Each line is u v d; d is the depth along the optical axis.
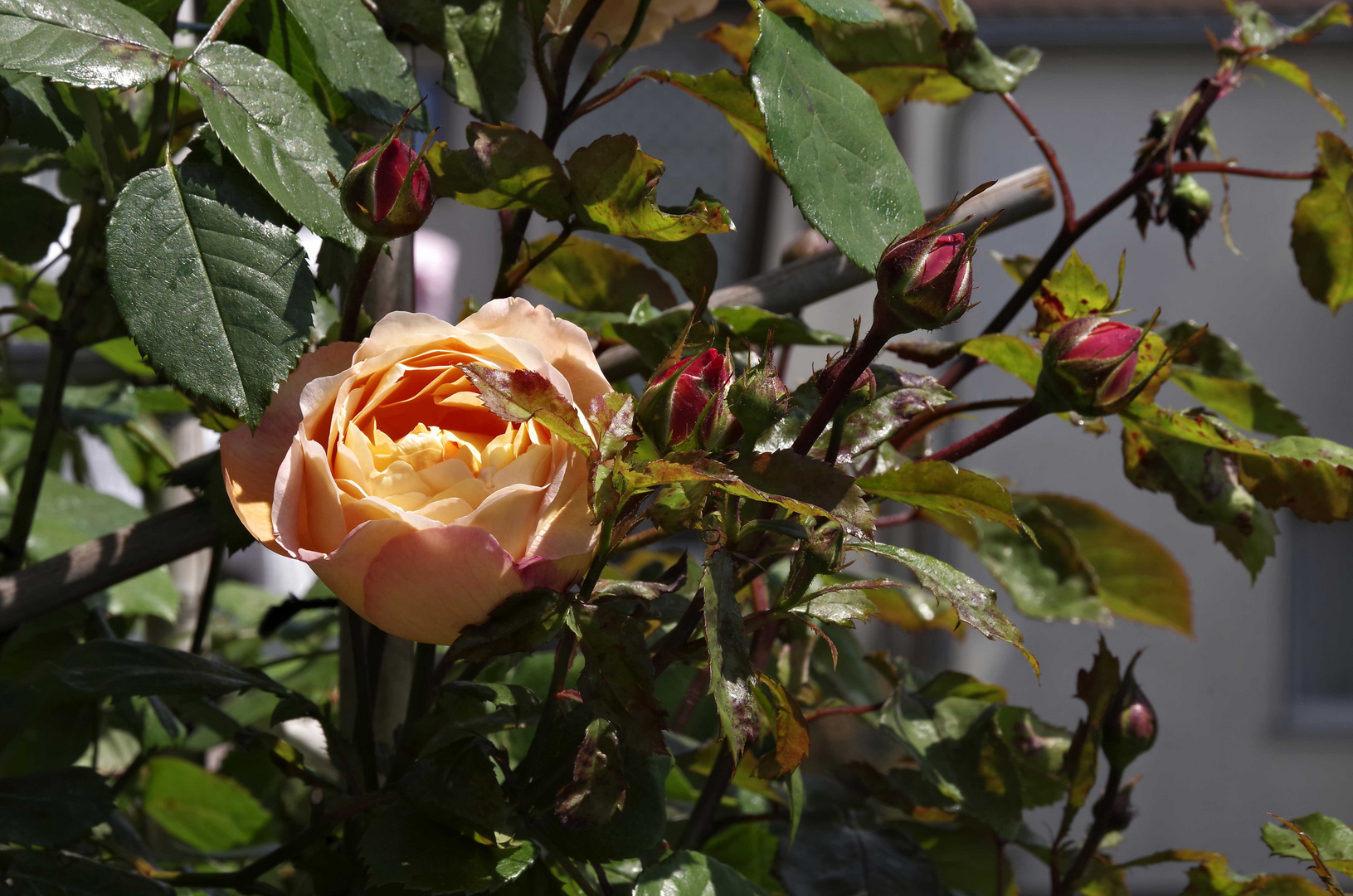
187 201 0.64
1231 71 0.79
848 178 0.65
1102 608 0.85
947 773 0.76
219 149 0.65
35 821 0.69
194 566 1.05
